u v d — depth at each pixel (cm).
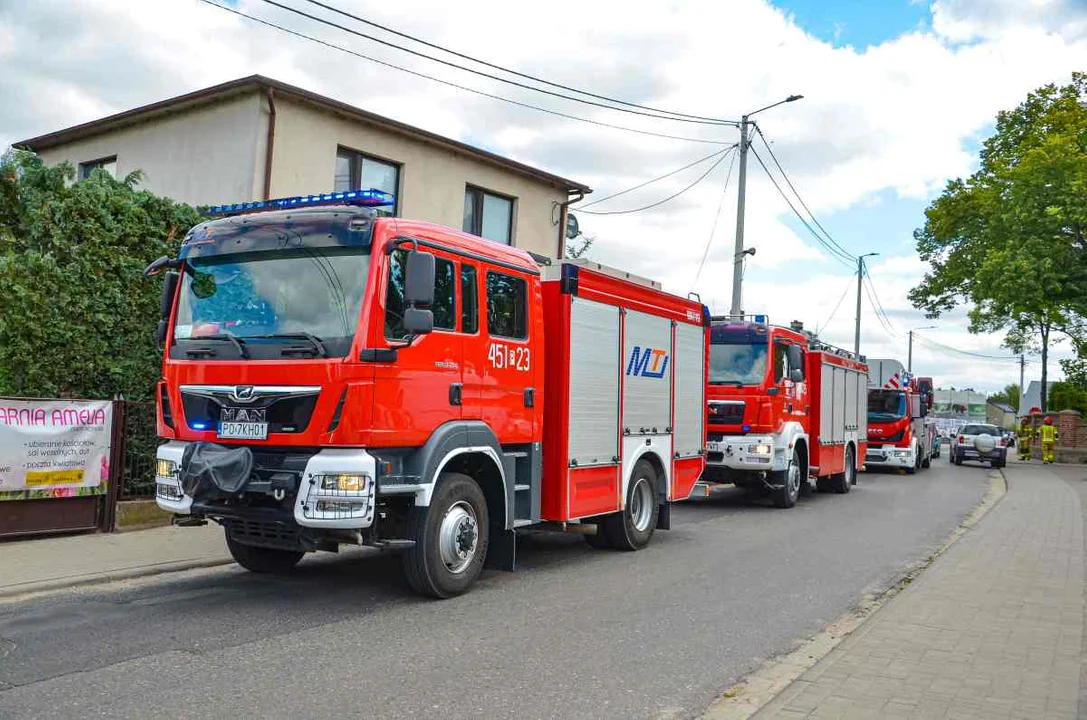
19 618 653
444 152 1736
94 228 1009
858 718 470
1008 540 1182
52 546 896
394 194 1673
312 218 705
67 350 998
